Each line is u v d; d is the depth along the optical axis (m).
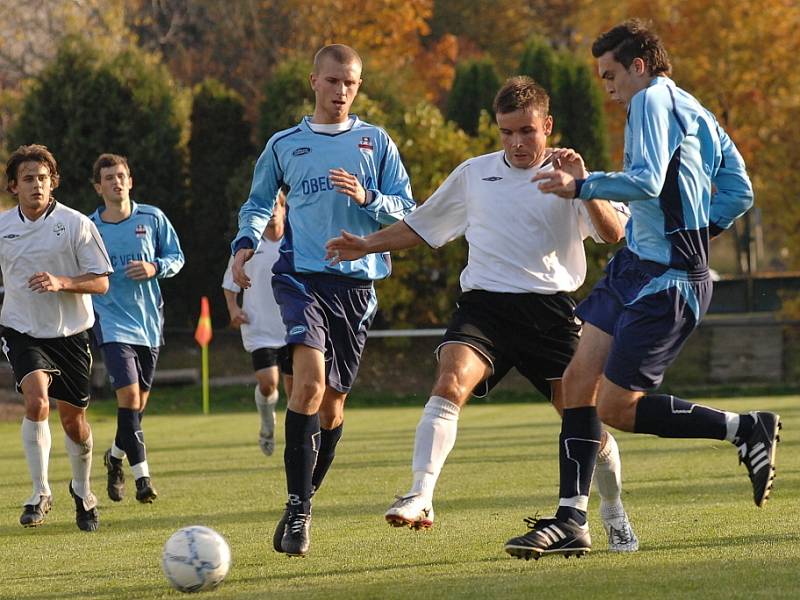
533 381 21.27
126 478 38.56
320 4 132.25
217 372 90.88
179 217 97.38
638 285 18.42
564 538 18.61
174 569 17.48
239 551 22.12
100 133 94.19
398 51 134.25
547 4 178.25
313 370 22.12
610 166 101.81
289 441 21.52
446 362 20.03
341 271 23.20
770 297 111.12
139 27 137.62
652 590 15.84
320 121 24.03
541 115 20.27
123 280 32.72
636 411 18.48
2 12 117.38
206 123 99.25
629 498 28.11
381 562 19.91
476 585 16.83
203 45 136.50
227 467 40.47
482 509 27.19
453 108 105.19
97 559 22.02
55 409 73.19
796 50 118.62
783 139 117.94
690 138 18.02
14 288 27.48
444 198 21.02
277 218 39.94
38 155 27.27
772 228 137.88
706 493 28.45
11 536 25.91
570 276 20.73
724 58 119.31
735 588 15.75
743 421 18.58
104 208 33.50
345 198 23.50
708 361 90.75
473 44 165.75
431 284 93.00
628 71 18.45
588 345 18.98
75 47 95.31
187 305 99.50
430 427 19.42
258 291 40.94
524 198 20.42
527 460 39.09
